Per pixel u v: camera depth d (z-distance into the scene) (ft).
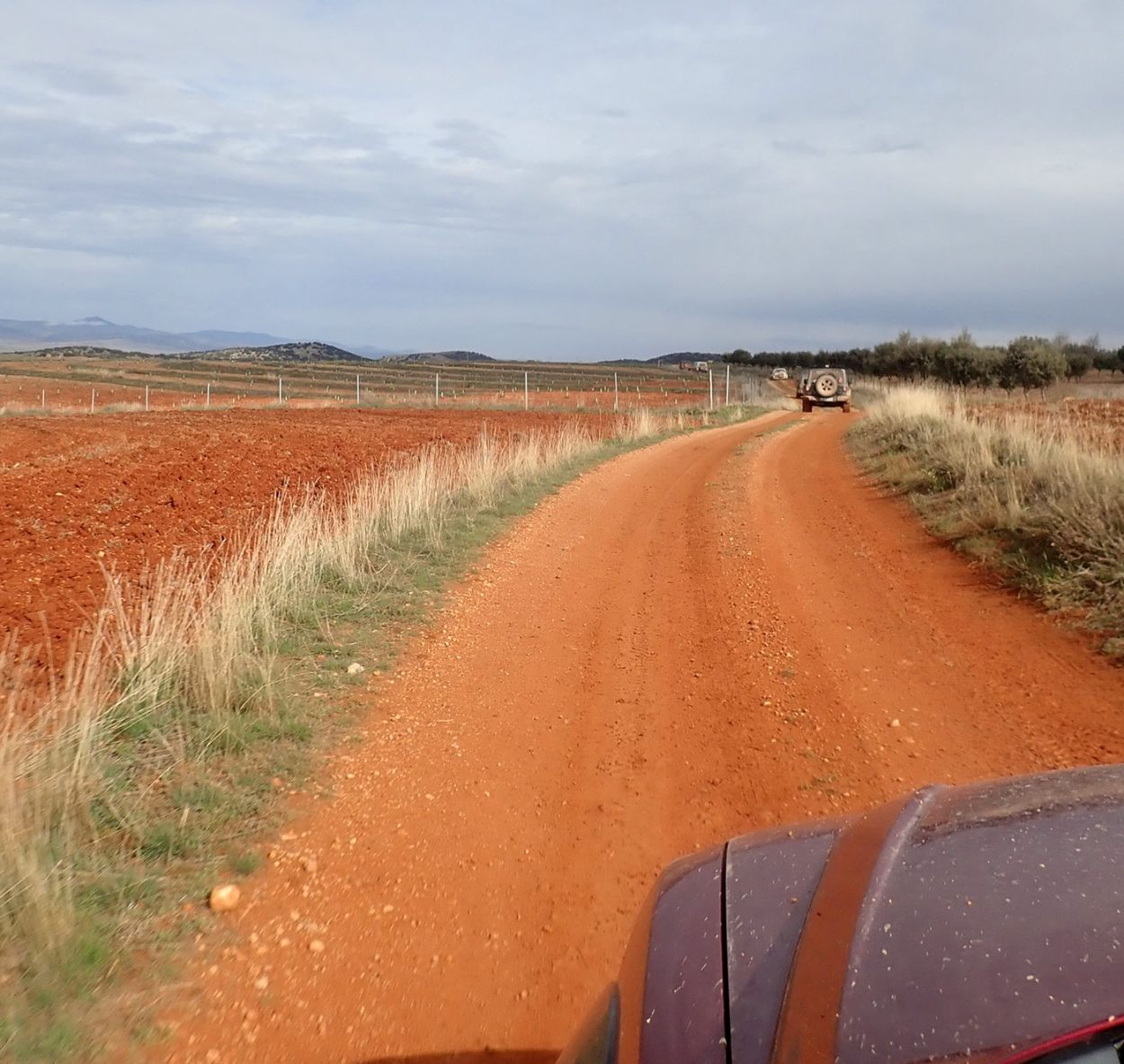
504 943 12.90
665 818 16.55
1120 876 6.23
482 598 31.27
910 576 34.01
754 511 49.11
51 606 27.43
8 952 11.60
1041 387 190.39
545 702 22.22
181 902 13.39
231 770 17.43
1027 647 25.49
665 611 30.40
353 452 70.38
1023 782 8.22
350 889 14.14
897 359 242.78
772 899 7.38
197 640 20.88
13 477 55.88
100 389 240.12
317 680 22.59
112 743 17.74
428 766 18.47
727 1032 6.12
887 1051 5.39
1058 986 5.39
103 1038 10.62
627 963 7.66
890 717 21.04
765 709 21.65
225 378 322.55
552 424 110.11
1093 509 31.68
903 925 6.33
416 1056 10.75
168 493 49.67
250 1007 11.43
